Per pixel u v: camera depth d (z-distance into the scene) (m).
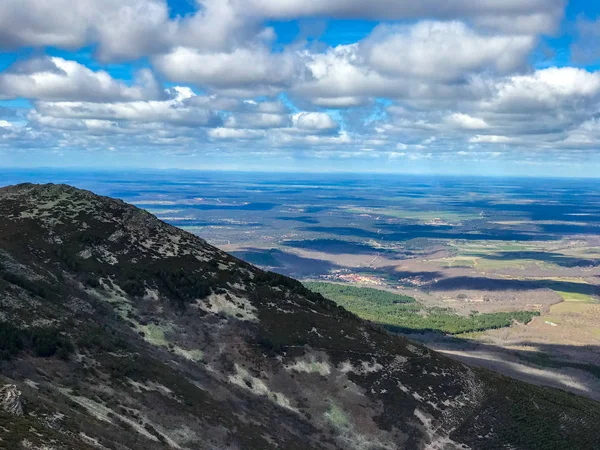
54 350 73.31
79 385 67.00
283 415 90.25
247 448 71.25
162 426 66.88
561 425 104.25
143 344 95.69
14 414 46.09
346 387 100.31
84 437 49.91
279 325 114.56
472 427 97.62
